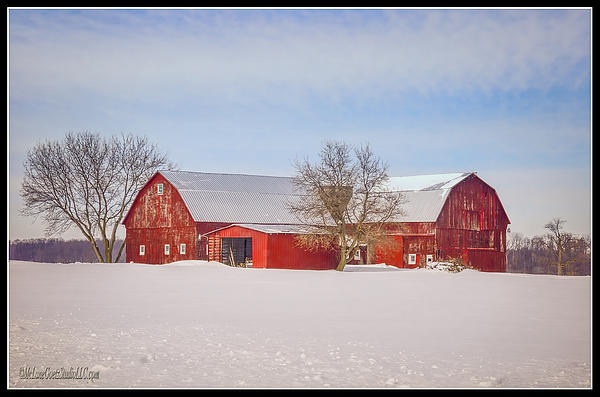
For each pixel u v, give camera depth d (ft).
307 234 204.85
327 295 101.96
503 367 47.11
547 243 371.97
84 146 259.19
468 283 131.13
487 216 258.78
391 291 110.52
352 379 43.21
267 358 49.55
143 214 258.98
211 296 97.91
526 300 95.81
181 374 44.34
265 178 279.28
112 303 86.33
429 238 239.30
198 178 260.62
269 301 91.30
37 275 140.05
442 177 262.26
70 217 257.14
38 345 54.24
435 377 43.93
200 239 237.86
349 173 201.46
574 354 52.03
